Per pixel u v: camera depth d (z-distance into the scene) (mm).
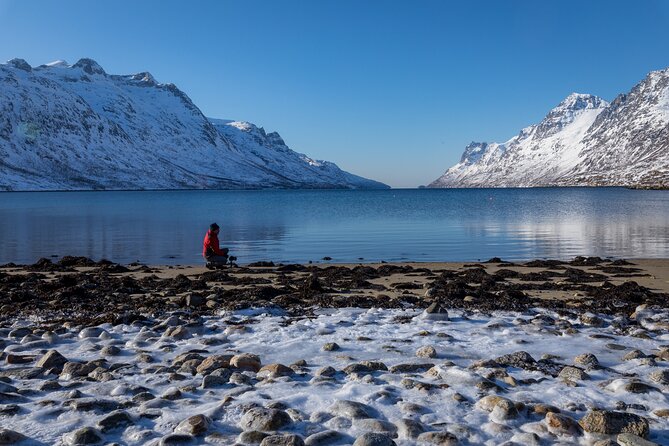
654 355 8367
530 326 10258
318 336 9961
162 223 54594
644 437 5293
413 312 12297
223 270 22234
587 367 7742
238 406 6168
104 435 5539
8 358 8406
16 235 42219
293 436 5188
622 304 13242
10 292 15992
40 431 5625
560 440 5305
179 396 6672
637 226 46656
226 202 119938
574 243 34094
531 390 6801
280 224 52125
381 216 63875
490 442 5340
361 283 17203
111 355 8797
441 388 6746
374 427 5559
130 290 16266
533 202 108562
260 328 10695
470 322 11117
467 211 74438
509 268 22422
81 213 74375
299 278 19375
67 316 12344
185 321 11281
